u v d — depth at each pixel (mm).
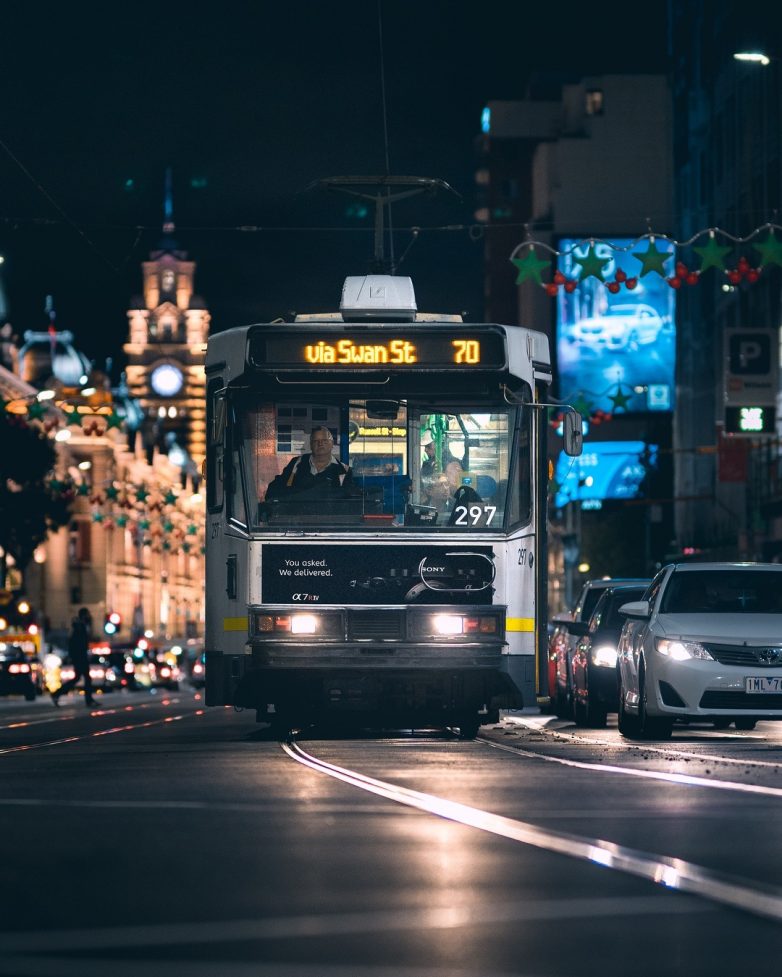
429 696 31906
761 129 106938
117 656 135625
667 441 183250
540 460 32188
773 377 70188
